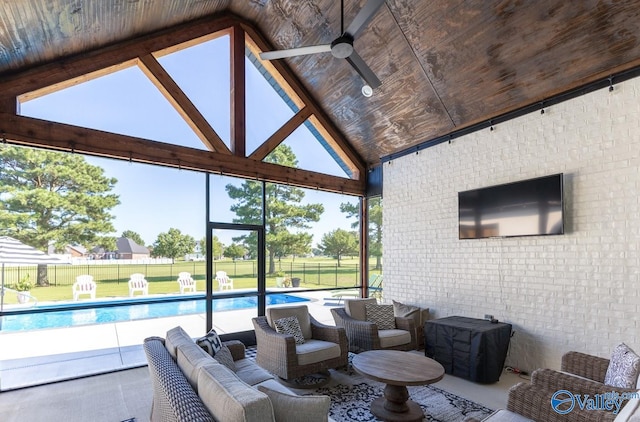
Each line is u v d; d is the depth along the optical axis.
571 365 2.69
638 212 3.21
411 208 5.53
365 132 5.92
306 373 3.46
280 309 3.95
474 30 3.75
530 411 2.04
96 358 4.33
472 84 4.27
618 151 3.37
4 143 3.51
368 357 3.16
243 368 2.84
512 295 4.12
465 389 3.49
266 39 5.44
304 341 3.82
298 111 5.77
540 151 3.96
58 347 4.71
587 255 3.52
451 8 3.69
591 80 3.57
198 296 4.81
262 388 1.82
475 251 4.55
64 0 2.97
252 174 5.17
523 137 4.13
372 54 4.64
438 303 5.02
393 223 5.86
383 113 5.38
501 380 3.73
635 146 3.26
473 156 4.66
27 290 4.19
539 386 2.18
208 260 4.87
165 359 2.08
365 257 6.54
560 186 3.66
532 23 3.43
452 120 4.84
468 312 4.60
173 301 4.70
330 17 4.48
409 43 4.26
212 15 4.97
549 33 3.43
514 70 3.89
